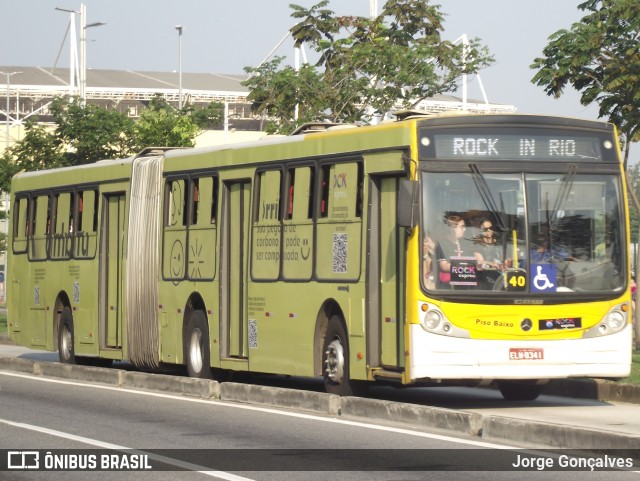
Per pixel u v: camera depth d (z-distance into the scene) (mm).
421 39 51125
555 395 26438
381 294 23219
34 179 37438
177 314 29625
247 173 27266
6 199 82375
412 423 20547
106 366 35938
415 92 48844
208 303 28375
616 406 24156
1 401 25125
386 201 23172
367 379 23234
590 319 22406
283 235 25891
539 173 22469
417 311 21844
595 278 22516
